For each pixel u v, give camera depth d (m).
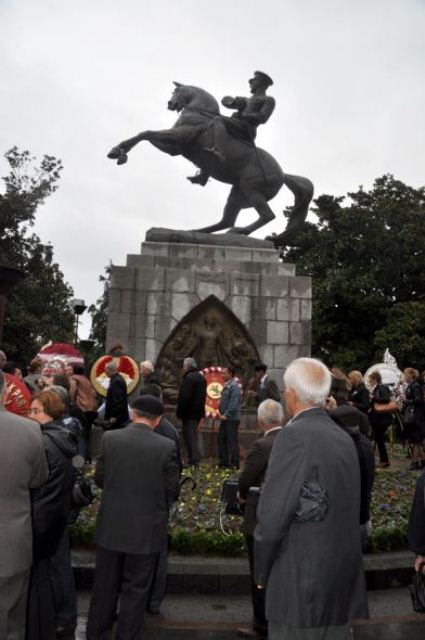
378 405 11.58
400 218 29.42
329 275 28.59
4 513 3.15
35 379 8.38
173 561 5.93
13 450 3.21
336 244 29.48
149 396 4.49
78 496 4.38
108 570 4.18
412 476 10.30
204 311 13.19
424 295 29.22
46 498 3.67
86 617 4.96
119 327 12.82
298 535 2.73
